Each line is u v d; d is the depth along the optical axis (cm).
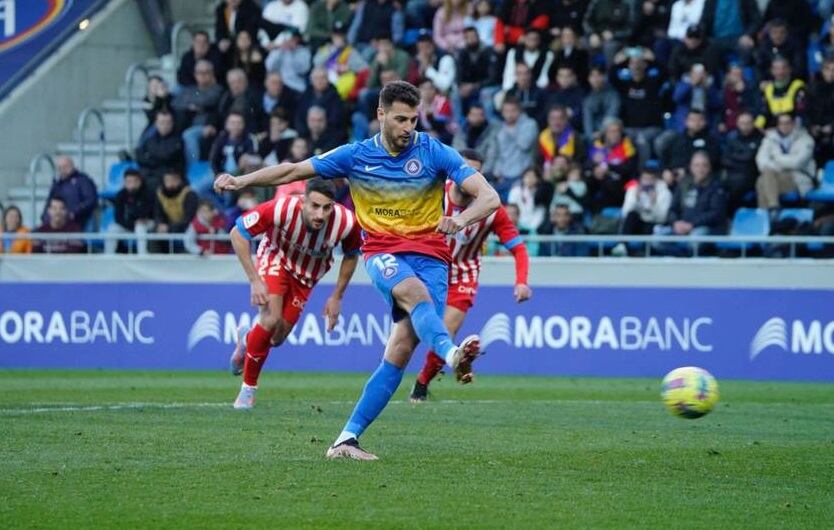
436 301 2184
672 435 2644
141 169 5466
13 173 6047
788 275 4469
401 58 5431
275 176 2164
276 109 5316
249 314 4697
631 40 5316
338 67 5484
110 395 3631
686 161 4872
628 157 4894
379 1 5584
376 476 2055
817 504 1909
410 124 2128
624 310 4494
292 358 4678
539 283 4597
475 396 3731
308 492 1916
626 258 4566
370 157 2173
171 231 5153
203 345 4731
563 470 2156
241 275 4734
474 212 2092
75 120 6275
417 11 5644
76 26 6275
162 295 4756
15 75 6097
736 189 4838
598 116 5094
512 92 5159
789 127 4791
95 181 6088
